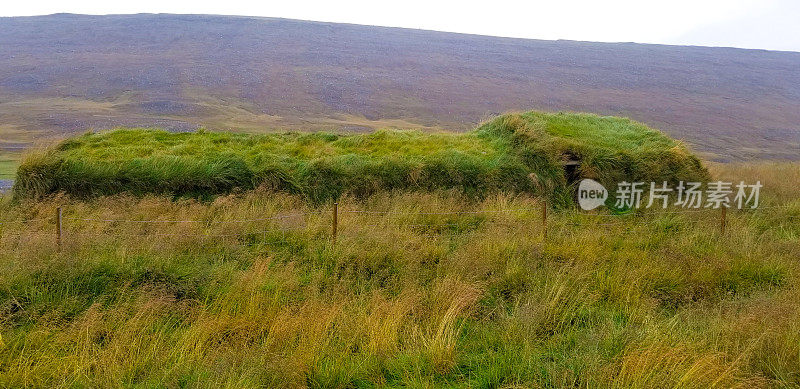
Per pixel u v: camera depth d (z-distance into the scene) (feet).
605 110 191.72
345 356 16.76
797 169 62.85
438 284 21.59
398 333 18.37
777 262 26.89
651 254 27.96
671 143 47.50
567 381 15.52
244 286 20.81
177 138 44.91
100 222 28.40
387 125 144.77
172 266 22.43
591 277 24.18
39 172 35.06
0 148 88.94
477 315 20.70
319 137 47.21
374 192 38.27
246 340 17.49
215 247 26.08
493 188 39.88
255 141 45.27
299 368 15.44
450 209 34.40
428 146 44.62
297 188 37.27
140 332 17.38
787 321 18.57
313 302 19.60
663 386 14.71
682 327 19.20
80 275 20.68
